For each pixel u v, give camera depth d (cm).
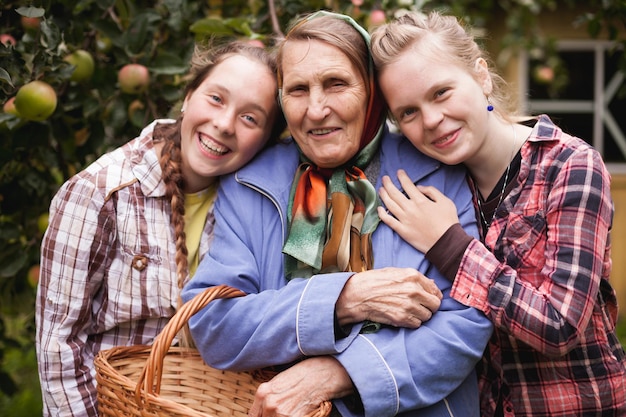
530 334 137
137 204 161
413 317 139
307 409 134
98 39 229
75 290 157
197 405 150
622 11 232
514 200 149
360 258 148
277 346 139
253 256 153
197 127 157
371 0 231
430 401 138
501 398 155
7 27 202
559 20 505
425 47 144
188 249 166
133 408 131
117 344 164
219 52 165
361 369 134
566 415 150
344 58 147
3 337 251
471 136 146
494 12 484
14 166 223
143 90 214
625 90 240
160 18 218
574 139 147
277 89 160
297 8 231
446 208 149
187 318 130
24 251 219
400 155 161
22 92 185
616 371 151
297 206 153
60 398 157
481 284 141
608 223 142
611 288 154
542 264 144
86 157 230
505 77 508
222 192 163
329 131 149
